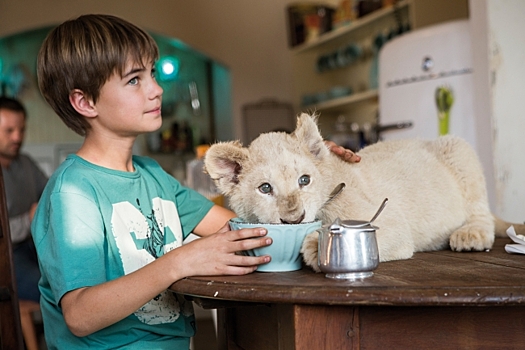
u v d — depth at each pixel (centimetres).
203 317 432
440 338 107
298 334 104
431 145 180
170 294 151
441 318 107
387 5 463
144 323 146
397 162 166
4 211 167
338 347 105
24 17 543
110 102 149
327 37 533
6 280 167
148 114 153
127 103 149
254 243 117
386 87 365
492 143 255
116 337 142
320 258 111
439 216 160
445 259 135
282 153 134
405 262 131
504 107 253
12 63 609
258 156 135
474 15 272
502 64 252
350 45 518
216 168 137
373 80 482
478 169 174
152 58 154
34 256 324
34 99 615
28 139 614
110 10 562
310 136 141
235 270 118
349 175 147
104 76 147
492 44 252
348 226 109
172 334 149
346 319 105
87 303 123
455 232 156
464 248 151
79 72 147
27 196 334
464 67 322
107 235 145
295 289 101
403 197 155
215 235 121
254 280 112
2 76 607
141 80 153
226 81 612
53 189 141
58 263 131
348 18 515
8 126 325
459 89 324
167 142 637
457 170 173
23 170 339
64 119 159
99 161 156
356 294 98
